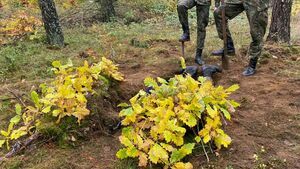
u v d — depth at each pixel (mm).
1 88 5820
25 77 6453
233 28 10594
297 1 14859
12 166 3961
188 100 4160
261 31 5738
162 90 4309
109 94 5105
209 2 6262
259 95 5289
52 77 6422
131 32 9703
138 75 6160
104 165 3941
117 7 12594
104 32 9758
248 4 5586
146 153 3826
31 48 7863
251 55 5949
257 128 4469
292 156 3961
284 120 4629
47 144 4277
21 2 12383
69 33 9570
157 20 12016
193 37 9148
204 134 3957
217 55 6395
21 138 4414
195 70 5984
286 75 5965
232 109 4281
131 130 4016
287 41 8500
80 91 4602
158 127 3879
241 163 3865
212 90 4371
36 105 4535
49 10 8055
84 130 4387
